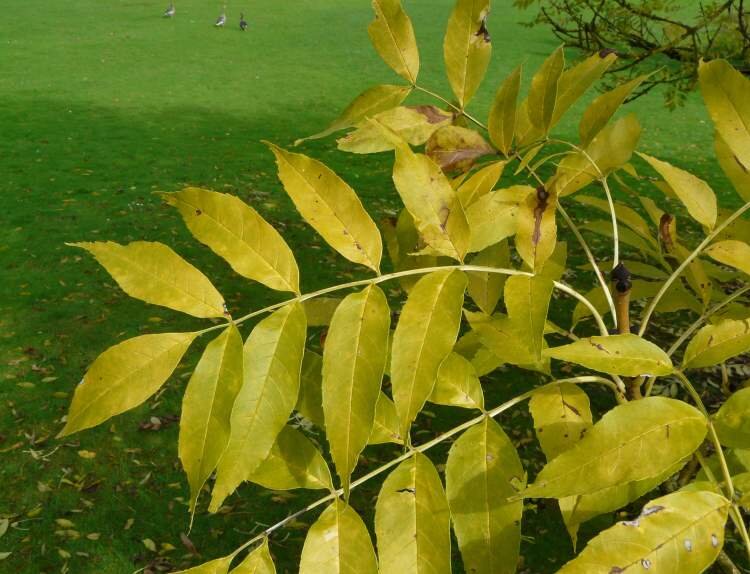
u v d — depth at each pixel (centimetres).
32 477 460
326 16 3297
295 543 411
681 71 429
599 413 520
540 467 468
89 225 896
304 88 1944
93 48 2416
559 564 383
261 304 698
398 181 95
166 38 2669
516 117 126
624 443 73
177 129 1454
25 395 543
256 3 3656
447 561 80
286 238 864
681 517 66
